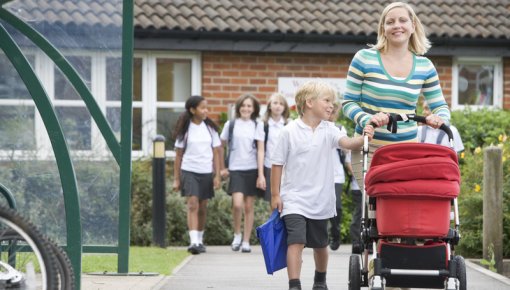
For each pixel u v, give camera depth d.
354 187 16.73
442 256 8.66
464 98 24.39
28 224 7.04
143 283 12.00
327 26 23.05
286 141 10.30
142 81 23.00
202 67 23.16
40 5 12.40
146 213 19.88
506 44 23.72
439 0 25.20
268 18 23.17
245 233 17.80
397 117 9.08
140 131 22.98
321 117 10.30
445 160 8.49
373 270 8.72
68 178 9.79
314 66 23.55
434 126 9.15
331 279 13.09
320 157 10.30
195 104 17.56
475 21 24.17
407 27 9.52
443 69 24.22
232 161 17.88
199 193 17.48
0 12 11.30
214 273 13.70
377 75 9.55
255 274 13.61
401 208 8.59
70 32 12.45
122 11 12.45
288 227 10.17
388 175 8.49
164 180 18.11
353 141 9.73
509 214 15.67
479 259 15.60
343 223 20.59
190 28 22.20
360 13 24.08
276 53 23.39
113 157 12.54
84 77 12.52
